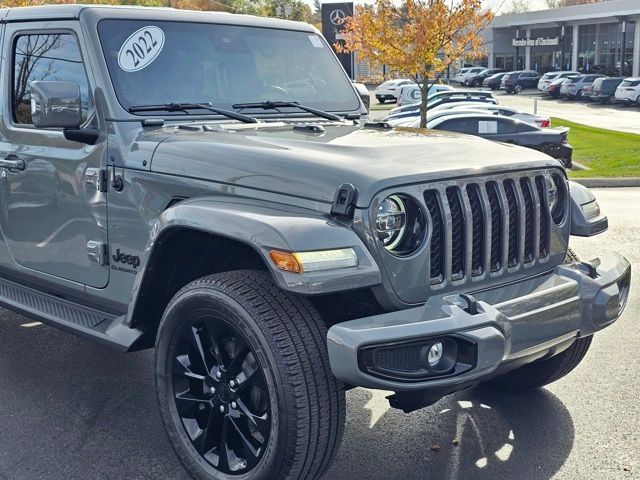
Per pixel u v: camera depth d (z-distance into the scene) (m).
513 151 3.81
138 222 3.84
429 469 3.73
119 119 3.95
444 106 21.14
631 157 18.11
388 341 2.89
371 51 19.45
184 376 3.50
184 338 3.45
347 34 20.19
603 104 45.22
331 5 23.20
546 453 3.88
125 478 3.67
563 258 3.94
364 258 3.05
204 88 4.36
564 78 49.84
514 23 69.75
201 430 3.49
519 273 3.64
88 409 4.43
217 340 3.32
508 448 3.94
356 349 2.86
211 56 4.46
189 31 4.46
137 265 3.88
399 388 2.94
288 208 3.26
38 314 4.27
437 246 3.30
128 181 3.86
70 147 4.19
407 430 4.16
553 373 4.34
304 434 3.01
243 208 3.27
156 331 3.80
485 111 17.47
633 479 3.62
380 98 43.38
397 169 3.25
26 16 4.53
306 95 4.78
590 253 8.16
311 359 3.02
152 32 4.30
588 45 63.41
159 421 4.28
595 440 4.02
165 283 3.75
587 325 3.62
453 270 3.38
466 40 19.06
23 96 4.50
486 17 19.14
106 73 4.04
